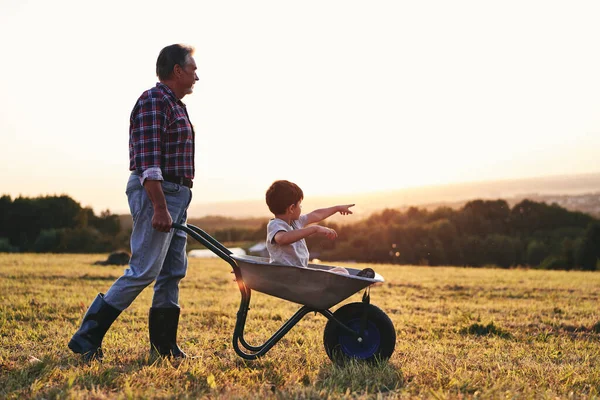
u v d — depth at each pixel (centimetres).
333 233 426
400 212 6038
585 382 417
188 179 452
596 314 855
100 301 439
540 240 5069
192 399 339
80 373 390
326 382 384
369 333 441
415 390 379
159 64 447
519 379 411
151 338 471
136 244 438
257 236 6025
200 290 1116
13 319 682
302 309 439
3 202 4894
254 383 381
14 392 344
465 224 5628
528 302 1002
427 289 1198
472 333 692
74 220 4938
